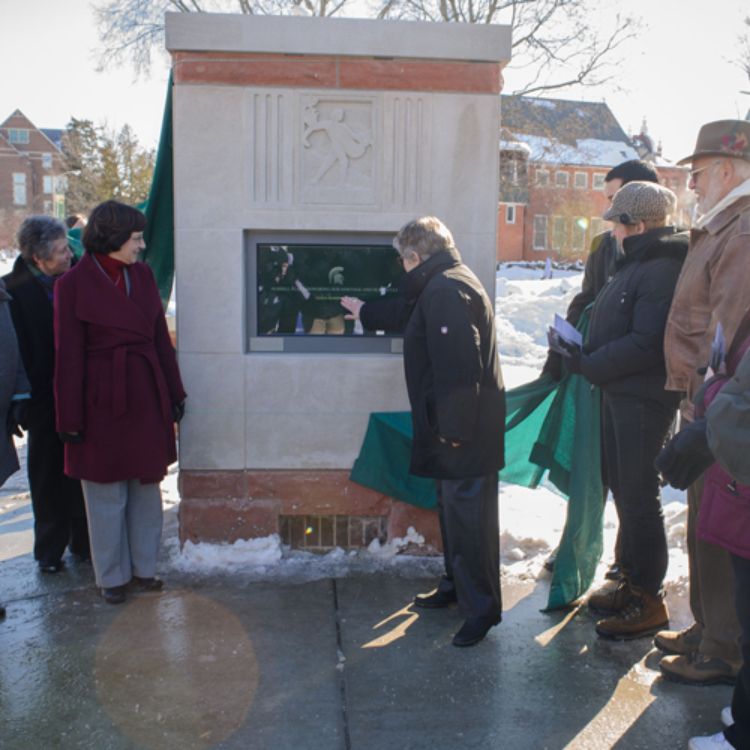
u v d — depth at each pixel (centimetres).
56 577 408
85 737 269
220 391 412
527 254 5206
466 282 322
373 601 376
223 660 320
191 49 390
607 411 358
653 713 285
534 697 295
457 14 1598
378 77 400
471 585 334
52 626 350
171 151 435
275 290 416
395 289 420
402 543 425
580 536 366
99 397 354
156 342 380
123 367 356
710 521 243
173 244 462
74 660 320
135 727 274
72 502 417
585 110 1933
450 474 327
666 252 327
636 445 332
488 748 264
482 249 412
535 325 1392
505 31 399
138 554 382
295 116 400
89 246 358
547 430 413
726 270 268
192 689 298
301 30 392
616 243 401
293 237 414
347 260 417
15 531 476
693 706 289
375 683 304
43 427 399
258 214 404
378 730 273
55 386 351
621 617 341
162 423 371
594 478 366
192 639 338
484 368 328
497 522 340
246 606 369
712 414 219
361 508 423
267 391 414
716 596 300
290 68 397
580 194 4897
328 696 294
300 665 316
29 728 274
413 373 334
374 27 394
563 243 4959
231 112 398
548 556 428
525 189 1953
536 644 336
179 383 387
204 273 406
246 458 418
